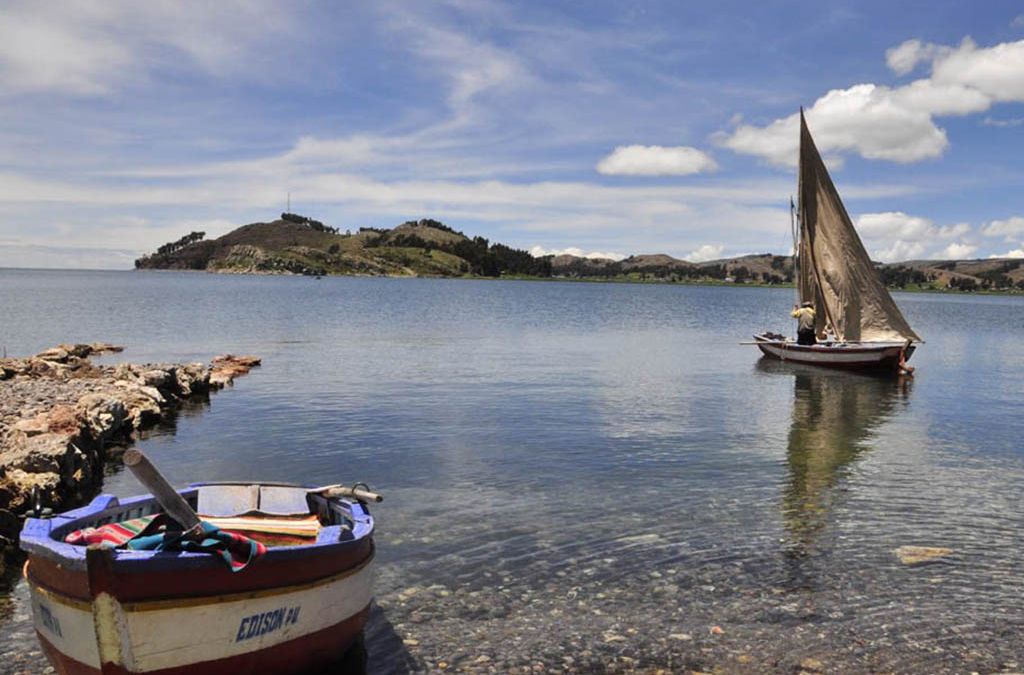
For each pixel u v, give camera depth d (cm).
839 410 3008
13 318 8281
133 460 823
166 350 5150
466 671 993
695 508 1662
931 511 1652
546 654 1036
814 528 1535
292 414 2756
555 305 14250
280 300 13412
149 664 800
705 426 2617
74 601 798
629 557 1373
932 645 1064
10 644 1055
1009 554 1402
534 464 2044
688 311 13262
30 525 909
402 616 1142
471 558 1365
